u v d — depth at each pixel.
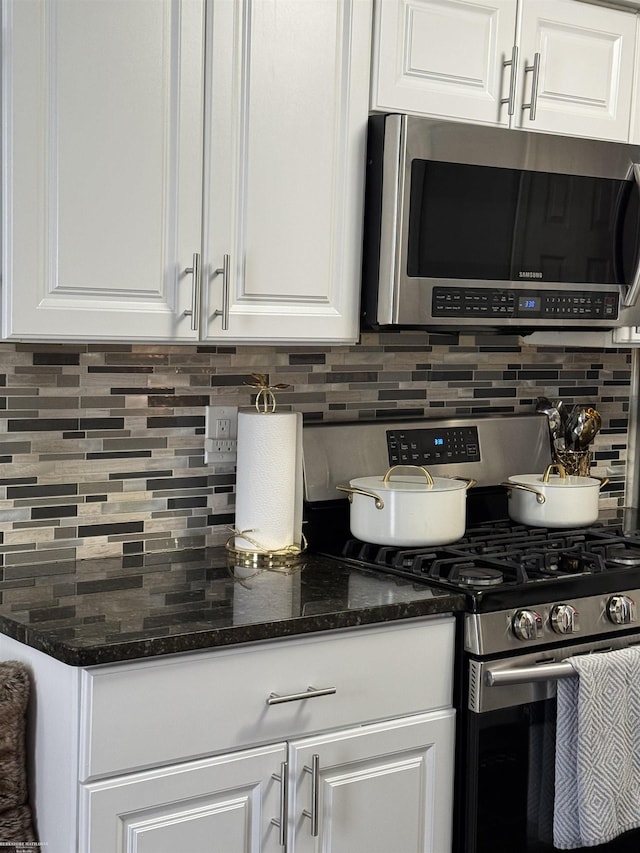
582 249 2.45
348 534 2.58
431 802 2.04
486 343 2.91
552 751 2.16
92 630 1.73
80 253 1.90
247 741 1.81
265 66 2.06
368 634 1.94
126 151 1.93
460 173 2.23
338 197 2.19
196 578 2.14
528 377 3.01
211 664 1.76
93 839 1.66
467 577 2.12
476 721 2.03
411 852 2.02
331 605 1.93
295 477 2.40
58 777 1.74
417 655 2.01
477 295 2.29
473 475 2.79
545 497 2.61
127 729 1.69
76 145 1.88
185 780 1.74
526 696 2.09
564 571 2.25
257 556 2.30
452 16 2.29
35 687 1.82
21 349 2.17
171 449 2.40
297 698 1.84
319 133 2.15
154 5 1.93
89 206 1.90
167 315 2.00
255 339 2.11
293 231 2.13
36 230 1.85
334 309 2.21
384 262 2.19
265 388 2.34
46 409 2.22
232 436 2.47
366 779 1.95
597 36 2.50
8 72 1.80
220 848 1.79
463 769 2.06
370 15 2.18
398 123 2.13
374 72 2.21
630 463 3.28
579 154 2.39
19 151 1.82
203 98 2.00
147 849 1.71
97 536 2.31
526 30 2.38
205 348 2.43
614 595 2.22
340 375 2.65
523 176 2.32
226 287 2.03
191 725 1.75
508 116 2.39
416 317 2.22
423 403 2.80
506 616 2.05
